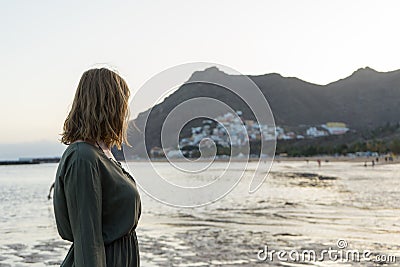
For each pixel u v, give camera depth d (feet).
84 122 8.07
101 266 7.60
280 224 51.78
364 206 72.33
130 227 8.09
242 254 34.06
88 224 7.54
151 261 32.07
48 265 32.58
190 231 47.01
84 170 7.64
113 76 8.36
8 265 32.58
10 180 209.67
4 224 56.29
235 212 66.28
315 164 371.97
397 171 229.45
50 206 83.87
